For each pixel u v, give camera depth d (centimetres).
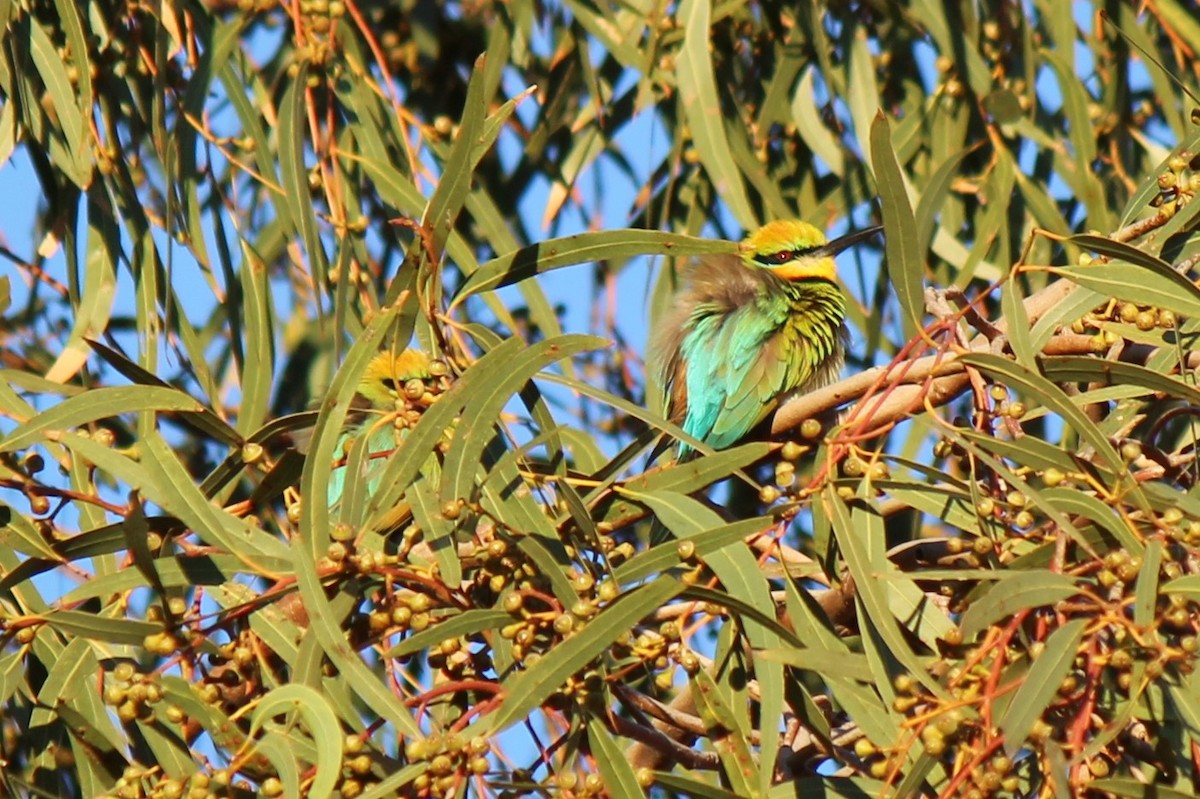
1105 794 675
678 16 1193
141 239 1091
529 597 741
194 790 657
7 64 1071
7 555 837
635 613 683
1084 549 682
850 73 1254
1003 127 1281
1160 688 691
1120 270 776
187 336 1105
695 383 1212
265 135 1155
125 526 732
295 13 1117
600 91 1251
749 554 740
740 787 719
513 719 675
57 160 1090
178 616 731
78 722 779
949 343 764
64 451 884
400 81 1427
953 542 761
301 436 1151
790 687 753
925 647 741
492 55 1221
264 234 1257
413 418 779
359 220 1135
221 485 831
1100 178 1332
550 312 1141
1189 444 916
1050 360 804
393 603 730
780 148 1325
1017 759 699
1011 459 764
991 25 1288
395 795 662
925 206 823
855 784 711
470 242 1370
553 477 760
